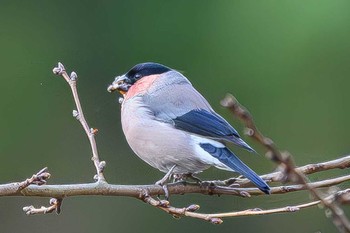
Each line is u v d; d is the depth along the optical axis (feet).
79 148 41.50
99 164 22.48
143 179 39.45
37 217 37.88
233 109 15.71
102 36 45.27
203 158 24.44
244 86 43.19
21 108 42.47
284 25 42.83
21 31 44.91
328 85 42.32
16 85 43.11
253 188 23.44
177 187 23.32
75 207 39.81
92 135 23.38
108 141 41.50
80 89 43.91
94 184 21.99
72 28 45.47
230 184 23.82
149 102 26.07
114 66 44.98
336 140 42.16
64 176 41.06
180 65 44.34
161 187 23.22
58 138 41.78
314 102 42.42
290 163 16.85
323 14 42.24
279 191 22.86
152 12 45.03
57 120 42.16
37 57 44.60
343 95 42.27
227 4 43.96
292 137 42.42
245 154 36.27
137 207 40.09
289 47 42.70
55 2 46.01
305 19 42.52
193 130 25.00
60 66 24.40
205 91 43.70
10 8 45.96
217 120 25.00
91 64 44.98
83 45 45.32
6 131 41.96
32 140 41.96
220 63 43.88
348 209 32.19
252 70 43.24
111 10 45.39
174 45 44.62
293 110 42.55
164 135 25.16
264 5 43.19
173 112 25.54
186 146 24.80
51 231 38.29
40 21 45.32
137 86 27.02
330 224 37.22
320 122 42.24
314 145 42.19
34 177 20.81
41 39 45.19
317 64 42.47
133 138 25.96
